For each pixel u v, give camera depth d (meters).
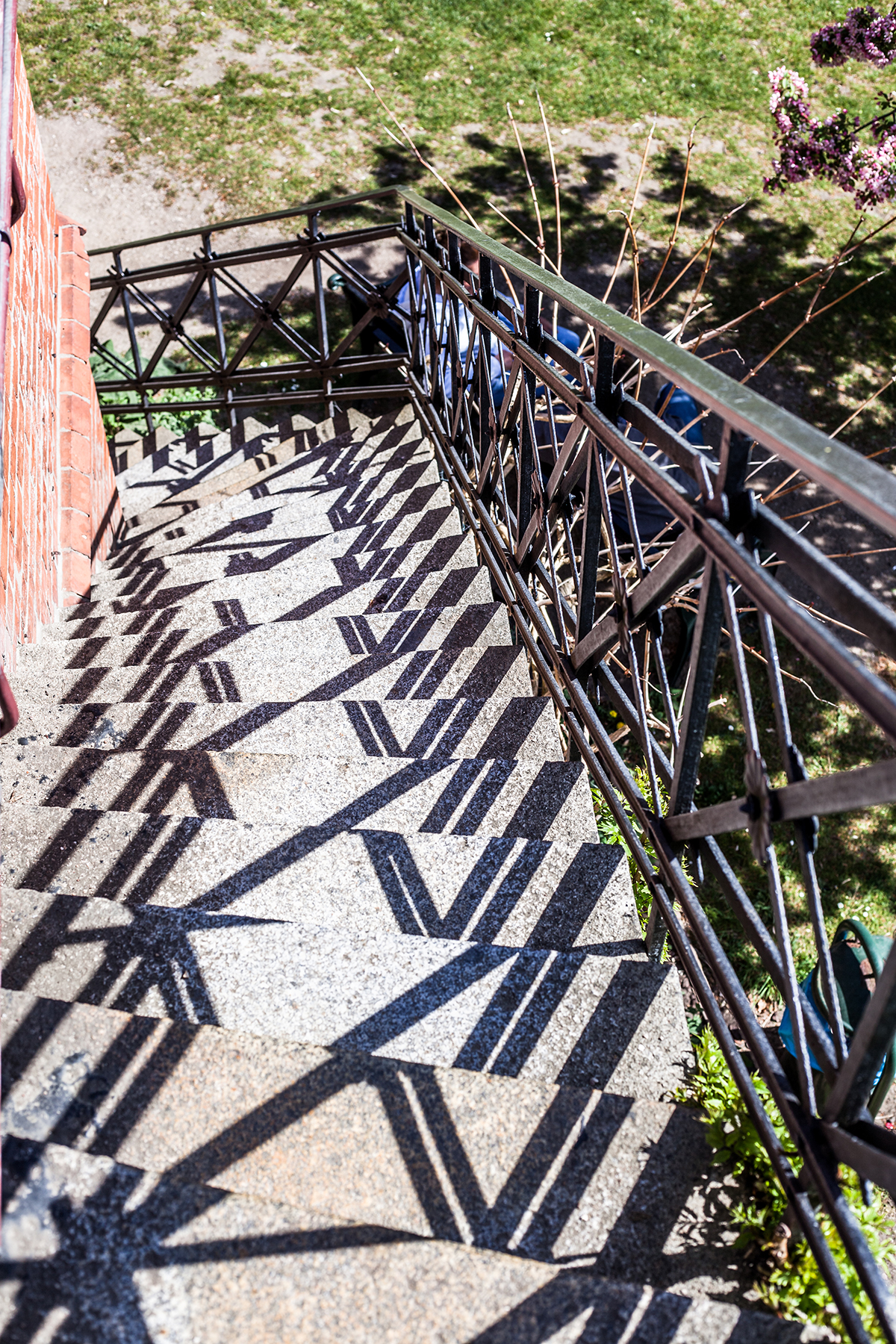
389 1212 1.51
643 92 10.27
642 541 4.50
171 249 8.55
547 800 2.55
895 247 9.22
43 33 10.15
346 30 10.51
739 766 5.57
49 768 2.66
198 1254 1.33
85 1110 1.56
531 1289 1.35
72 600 4.11
